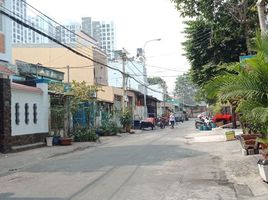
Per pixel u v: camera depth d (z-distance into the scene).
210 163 14.93
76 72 45.03
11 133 21.27
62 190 10.43
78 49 44.84
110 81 61.28
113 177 12.17
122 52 45.41
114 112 40.81
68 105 28.00
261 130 11.53
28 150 21.69
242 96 11.33
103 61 48.62
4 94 20.64
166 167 14.00
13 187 11.27
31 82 25.66
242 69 11.94
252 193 9.82
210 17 26.42
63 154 20.69
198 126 43.66
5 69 20.50
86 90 28.42
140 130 45.25
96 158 17.47
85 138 27.98
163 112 84.12
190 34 32.06
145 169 13.60
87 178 12.16
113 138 31.83
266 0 15.95
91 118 34.31
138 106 61.41
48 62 45.03
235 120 38.25
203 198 9.22
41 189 10.70
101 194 9.76
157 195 9.55
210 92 11.71
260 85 11.02
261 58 11.01
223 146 21.03
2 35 21.73
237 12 25.25
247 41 24.94
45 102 25.52
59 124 27.58
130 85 65.69
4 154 19.75
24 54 45.28
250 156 16.00
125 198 9.27
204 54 31.52
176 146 22.00
